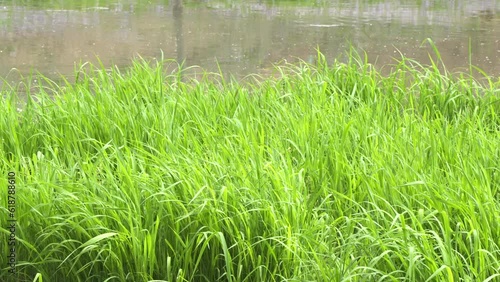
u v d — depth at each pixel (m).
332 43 12.52
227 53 11.62
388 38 13.03
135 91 7.17
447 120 6.99
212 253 4.69
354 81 7.59
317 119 6.37
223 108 6.77
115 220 4.72
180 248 4.71
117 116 6.43
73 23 14.20
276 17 15.12
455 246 4.64
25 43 12.31
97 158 5.67
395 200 5.02
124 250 4.60
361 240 4.70
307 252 4.49
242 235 4.59
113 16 15.04
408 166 5.25
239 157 5.63
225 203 4.71
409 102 7.44
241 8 16.36
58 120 6.44
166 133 6.08
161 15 15.28
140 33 13.23
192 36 12.96
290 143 6.02
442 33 13.63
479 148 5.71
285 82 7.53
